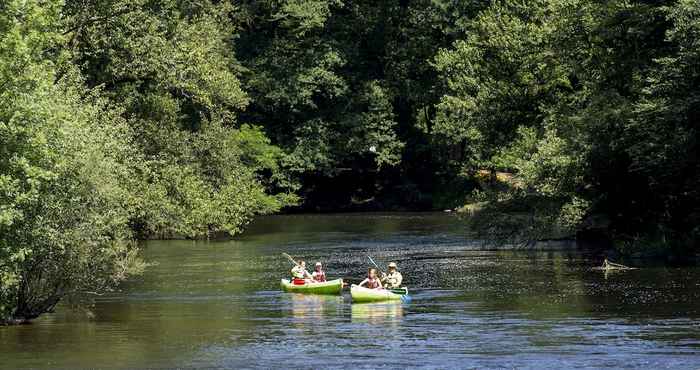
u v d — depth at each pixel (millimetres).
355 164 177250
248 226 137125
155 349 43938
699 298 58281
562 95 107938
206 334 48469
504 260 85625
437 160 177125
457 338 46562
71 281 51219
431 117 177000
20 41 44094
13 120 43312
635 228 92250
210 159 120688
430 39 174000
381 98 171750
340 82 168375
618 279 68562
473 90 130375
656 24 84938
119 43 88312
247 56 170125
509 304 58156
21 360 41188
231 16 166250
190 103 116125
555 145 87812
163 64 91125
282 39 170500
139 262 54062
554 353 42219
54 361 40969
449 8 169250
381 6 175625
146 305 60125
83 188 49719
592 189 91375
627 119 82062
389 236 116500
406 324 51562
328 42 171250
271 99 166750
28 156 44812
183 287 69625
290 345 45094
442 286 68250
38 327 50406
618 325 49219
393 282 65562
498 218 94500
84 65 78250
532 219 93000
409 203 175750
